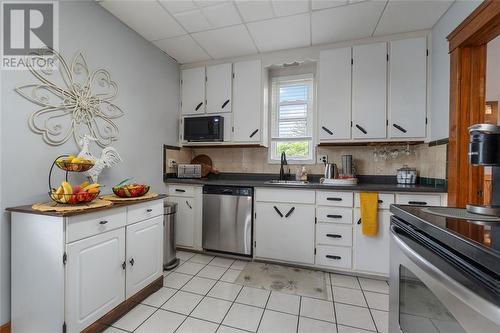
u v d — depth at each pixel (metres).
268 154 3.14
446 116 1.99
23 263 1.35
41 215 1.29
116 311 1.57
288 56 2.71
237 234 2.57
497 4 1.39
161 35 2.45
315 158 2.96
